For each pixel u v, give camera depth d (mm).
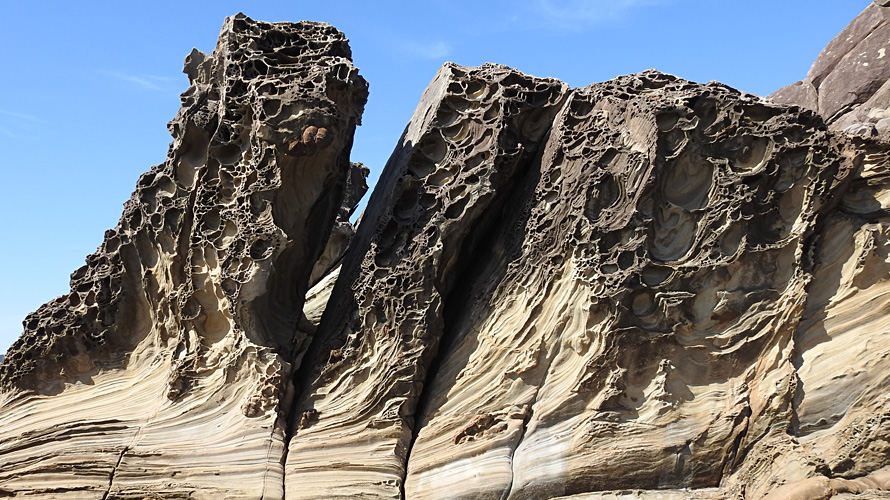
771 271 8258
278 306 9203
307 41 9156
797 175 8336
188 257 8914
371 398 8633
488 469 8227
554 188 8781
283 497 8227
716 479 8047
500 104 9008
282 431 8586
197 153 9164
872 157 8469
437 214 8828
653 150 8266
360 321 8836
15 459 8648
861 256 8156
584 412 8234
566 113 8969
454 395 8648
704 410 8102
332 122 8664
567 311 8430
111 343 9305
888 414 7598
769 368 8125
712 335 8227
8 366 9258
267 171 8695
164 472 8383
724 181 8289
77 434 8695
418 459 8500
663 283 8211
